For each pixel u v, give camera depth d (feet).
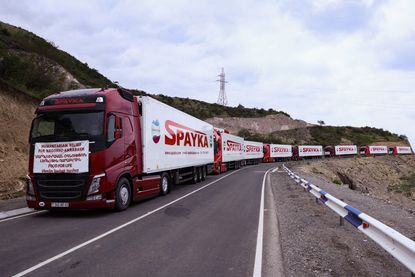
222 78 442.09
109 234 27.89
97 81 167.53
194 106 395.96
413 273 13.92
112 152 36.65
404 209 46.70
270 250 23.58
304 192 56.75
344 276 18.33
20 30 163.02
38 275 18.75
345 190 67.77
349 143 411.54
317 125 451.12
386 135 483.10
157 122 49.37
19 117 73.41
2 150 60.85
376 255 22.02
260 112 444.55
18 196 50.08
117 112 38.29
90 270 19.47
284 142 355.77
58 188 35.01
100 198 34.94
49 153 35.45
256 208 40.70
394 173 243.60
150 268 19.81
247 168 147.13
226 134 119.96
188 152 65.77
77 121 35.83
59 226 31.14
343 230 28.96
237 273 19.07
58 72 124.06
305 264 20.27
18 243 25.32
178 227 30.37
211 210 39.19
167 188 54.75
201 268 19.84
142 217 34.99
